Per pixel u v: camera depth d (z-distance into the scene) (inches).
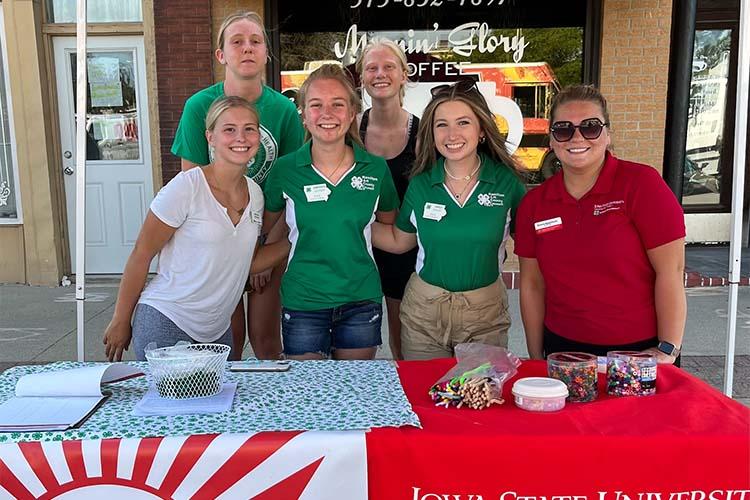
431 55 244.4
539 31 241.3
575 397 69.5
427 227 97.7
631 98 240.8
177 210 90.0
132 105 248.1
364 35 242.8
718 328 196.1
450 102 95.0
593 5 236.8
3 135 247.0
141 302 95.0
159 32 235.6
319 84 97.0
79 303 119.1
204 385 68.6
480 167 99.3
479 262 97.7
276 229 112.8
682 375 75.7
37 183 246.4
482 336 100.2
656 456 58.2
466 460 58.9
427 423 62.6
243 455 58.2
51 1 243.6
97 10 243.3
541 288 94.8
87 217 255.6
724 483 58.4
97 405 66.9
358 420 62.6
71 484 58.2
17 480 58.1
